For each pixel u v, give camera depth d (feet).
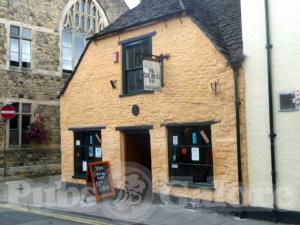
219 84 31.42
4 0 57.36
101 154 41.34
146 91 36.65
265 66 29.25
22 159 57.98
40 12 61.62
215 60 31.76
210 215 30.86
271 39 28.96
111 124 39.99
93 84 42.11
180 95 34.04
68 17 66.03
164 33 35.53
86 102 42.88
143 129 36.96
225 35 34.01
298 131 27.43
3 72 56.75
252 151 29.66
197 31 33.09
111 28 40.42
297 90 27.55
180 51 34.22
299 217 27.12
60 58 63.98
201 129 32.96
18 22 58.80
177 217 30.40
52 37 63.00
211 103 31.94
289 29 28.14
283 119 28.14
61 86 63.77
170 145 35.06
